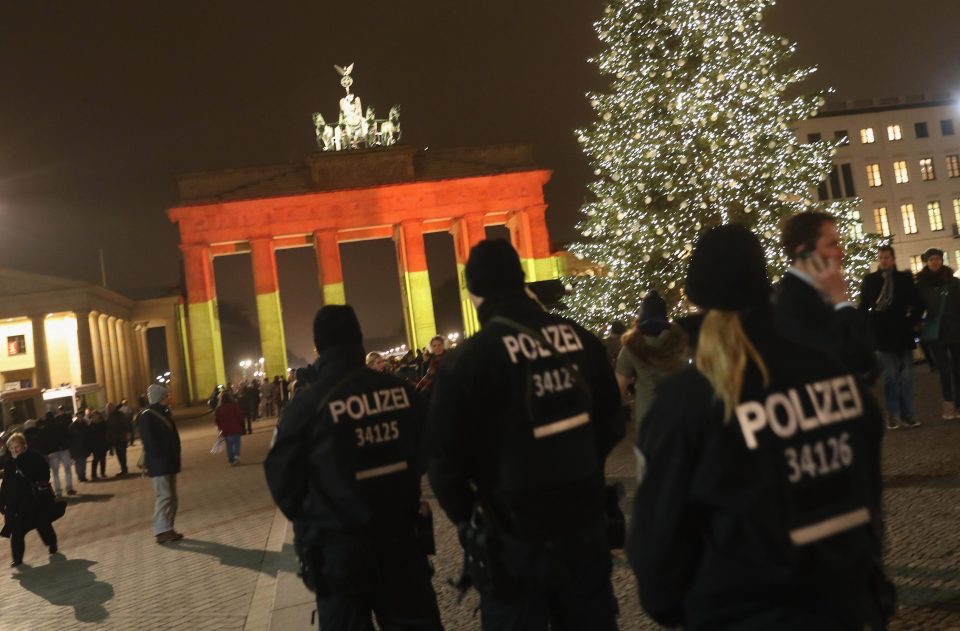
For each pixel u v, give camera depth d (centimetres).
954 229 6259
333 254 7219
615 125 2259
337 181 7319
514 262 413
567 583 370
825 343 482
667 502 253
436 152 7538
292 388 2269
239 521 1530
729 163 2050
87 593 1095
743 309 265
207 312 7031
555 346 397
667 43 2145
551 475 377
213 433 4325
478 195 7462
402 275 7656
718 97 2094
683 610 258
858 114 6206
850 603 244
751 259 268
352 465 472
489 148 7612
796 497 244
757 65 2062
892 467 1049
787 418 250
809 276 498
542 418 380
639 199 2184
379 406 489
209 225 7125
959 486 899
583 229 2341
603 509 396
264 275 7125
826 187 6144
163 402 1438
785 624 239
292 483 474
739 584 242
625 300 2242
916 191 6244
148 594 1034
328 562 466
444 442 379
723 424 247
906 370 1325
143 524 1678
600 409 419
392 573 474
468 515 388
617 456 1520
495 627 377
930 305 1346
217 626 834
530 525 372
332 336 500
